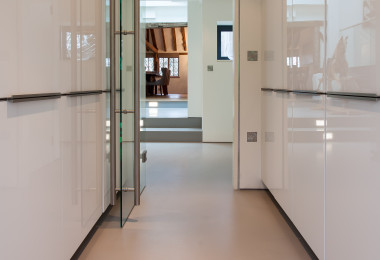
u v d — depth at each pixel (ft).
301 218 8.38
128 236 9.57
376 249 4.83
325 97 6.71
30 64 5.73
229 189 14.19
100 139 10.02
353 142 5.50
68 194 7.50
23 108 5.48
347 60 5.74
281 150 10.39
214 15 25.63
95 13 9.58
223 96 26.17
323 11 6.89
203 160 19.90
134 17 10.45
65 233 7.34
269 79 12.23
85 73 8.71
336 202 6.21
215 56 26.00
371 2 4.93
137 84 10.64
